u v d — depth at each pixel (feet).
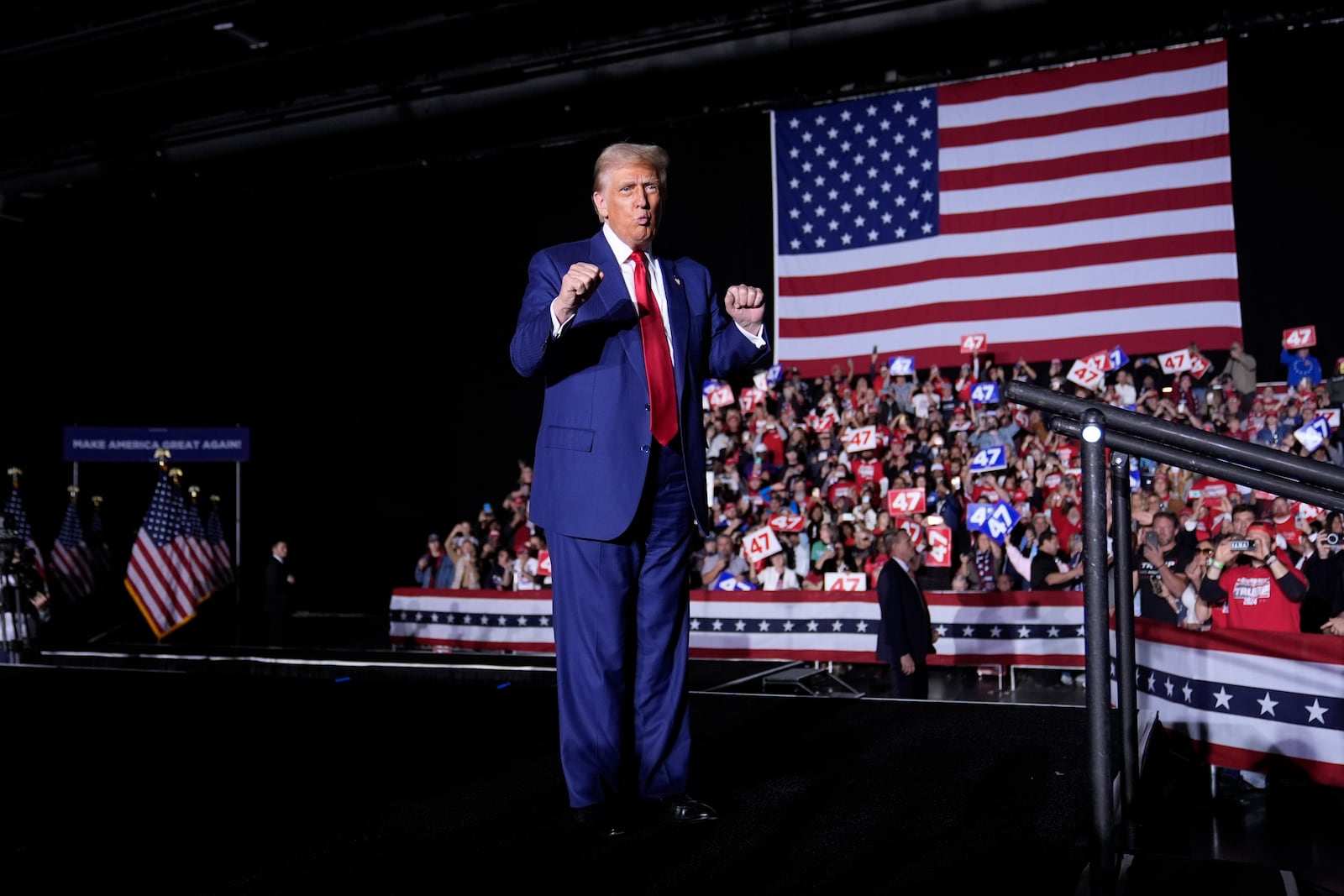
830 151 46.70
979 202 44.01
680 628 9.75
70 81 53.88
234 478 64.69
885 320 45.32
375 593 61.77
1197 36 43.16
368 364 61.93
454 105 50.60
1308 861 18.07
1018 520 34.76
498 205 58.75
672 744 9.43
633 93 53.62
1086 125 42.65
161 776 10.80
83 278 68.23
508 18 46.60
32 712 14.99
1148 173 41.50
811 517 37.81
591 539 9.27
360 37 47.11
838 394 44.65
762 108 50.24
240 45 50.55
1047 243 42.83
